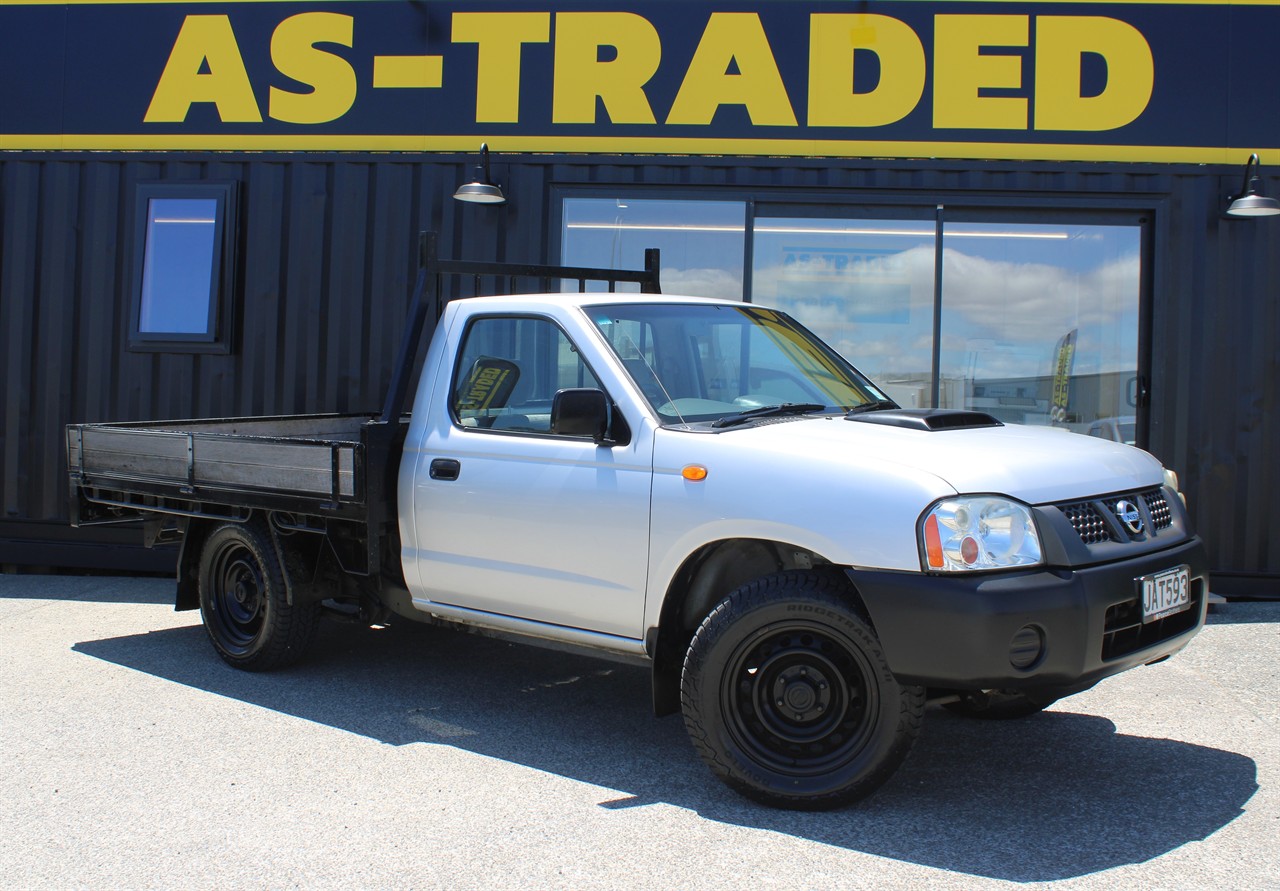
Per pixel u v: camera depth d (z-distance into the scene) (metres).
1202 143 7.80
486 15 8.29
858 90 8.03
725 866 3.56
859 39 8.02
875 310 8.16
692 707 4.05
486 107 8.30
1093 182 7.90
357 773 4.42
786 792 3.96
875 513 3.81
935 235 8.09
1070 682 3.70
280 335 8.51
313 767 4.48
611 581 4.47
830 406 4.94
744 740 4.03
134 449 6.26
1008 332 8.09
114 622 7.12
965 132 7.97
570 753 4.68
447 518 5.00
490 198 7.86
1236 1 7.77
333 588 5.85
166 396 8.62
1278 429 7.72
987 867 3.55
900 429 4.36
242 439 5.64
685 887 3.41
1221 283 7.79
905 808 4.04
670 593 4.33
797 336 5.49
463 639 6.68
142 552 8.63
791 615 3.90
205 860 3.60
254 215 8.54
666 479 4.31
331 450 5.21
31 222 8.77
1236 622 7.14
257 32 8.54
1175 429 7.79
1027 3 7.89
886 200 8.05
